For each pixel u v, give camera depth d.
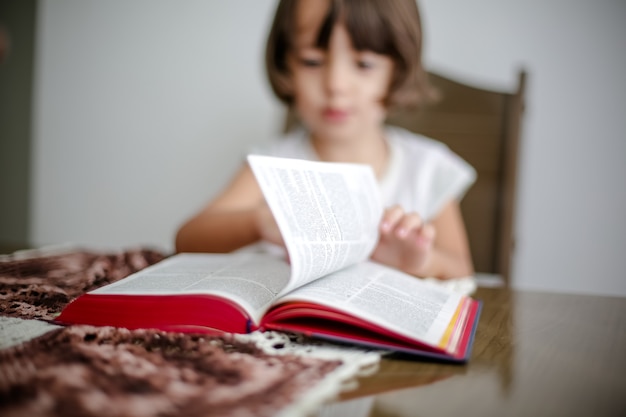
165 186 1.85
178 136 1.82
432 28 1.61
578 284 1.59
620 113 1.52
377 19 0.97
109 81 1.86
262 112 1.75
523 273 1.61
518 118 1.33
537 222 1.59
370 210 0.57
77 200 1.92
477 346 0.42
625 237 1.54
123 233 1.90
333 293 0.42
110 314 0.42
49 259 0.74
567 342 0.45
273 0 1.71
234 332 0.40
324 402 0.28
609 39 1.51
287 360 0.35
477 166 1.37
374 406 0.28
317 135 1.19
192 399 0.27
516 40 1.57
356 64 1.01
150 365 0.32
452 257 0.90
